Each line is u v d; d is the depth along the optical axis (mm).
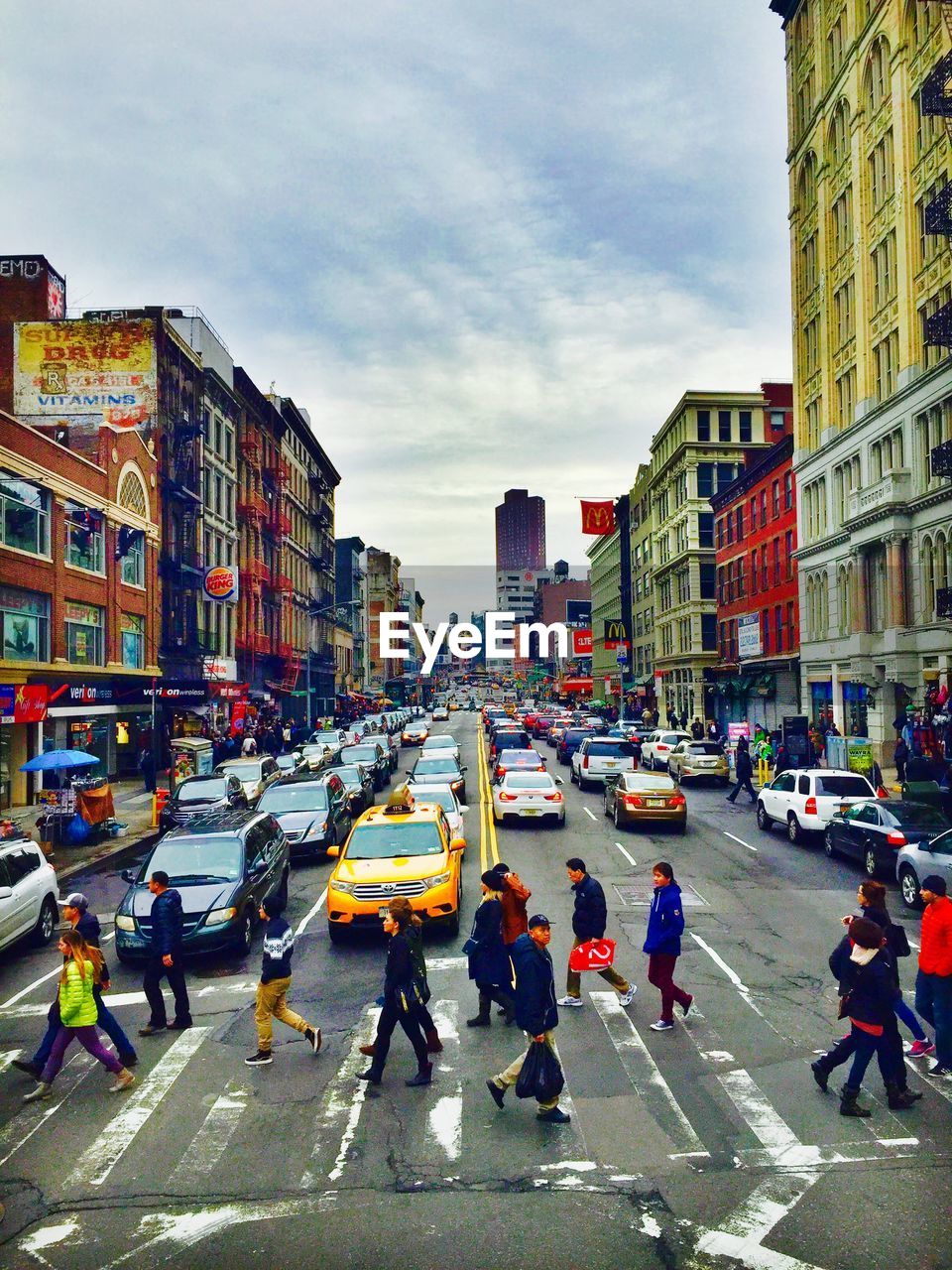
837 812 19500
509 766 27906
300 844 19234
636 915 14391
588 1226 5996
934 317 26609
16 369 35250
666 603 71000
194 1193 6551
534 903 15148
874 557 34344
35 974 12422
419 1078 8266
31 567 27297
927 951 8445
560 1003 10273
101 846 21797
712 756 33094
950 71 26500
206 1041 9578
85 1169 6941
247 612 51875
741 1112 7582
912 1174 6574
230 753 36062
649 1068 8516
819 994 10633
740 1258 5625
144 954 11992
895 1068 7633
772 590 46875
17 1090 8500
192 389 42438
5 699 24109
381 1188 6535
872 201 34969
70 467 29859
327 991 11078
